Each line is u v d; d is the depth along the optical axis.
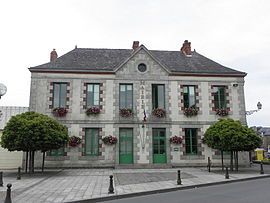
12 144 15.93
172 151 21.64
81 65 22.61
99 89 22.00
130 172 18.12
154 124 21.84
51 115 21.25
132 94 22.22
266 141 47.88
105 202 9.67
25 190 11.31
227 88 23.09
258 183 13.70
